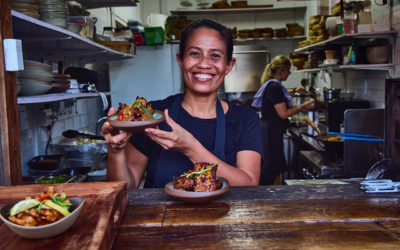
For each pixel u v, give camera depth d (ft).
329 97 9.98
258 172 4.26
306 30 17.63
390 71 8.07
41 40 5.84
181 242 2.37
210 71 4.00
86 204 2.72
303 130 12.18
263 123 8.39
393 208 2.93
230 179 3.74
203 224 2.64
